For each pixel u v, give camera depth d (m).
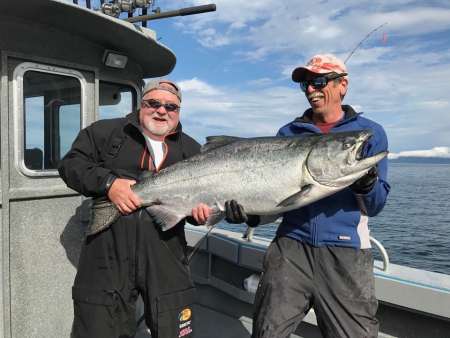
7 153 2.28
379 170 1.94
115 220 2.06
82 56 2.68
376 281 2.57
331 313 2.05
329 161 1.93
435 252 12.14
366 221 2.13
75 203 2.67
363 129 2.06
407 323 2.58
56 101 2.57
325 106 2.25
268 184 2.06
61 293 2.62
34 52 2.40
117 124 2.26
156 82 2.16
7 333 2.32
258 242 3.40
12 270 2.36
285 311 2.05
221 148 2.21
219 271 3.71
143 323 3.23
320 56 2.23
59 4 2.08
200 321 3.37
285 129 2.48
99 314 2.00
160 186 2.16
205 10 2.42
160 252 2.09
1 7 2.13
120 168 2.18
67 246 2.64
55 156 2.59
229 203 2.07
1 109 2.27
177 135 2.38
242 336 3.09
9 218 2.33
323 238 2.08
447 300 2.31
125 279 2.05
